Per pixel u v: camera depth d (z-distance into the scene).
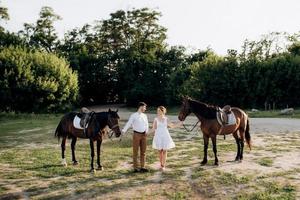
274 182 10.11
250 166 12.05
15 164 13.14
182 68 61.50
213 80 47.06
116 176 11.05
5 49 46.78
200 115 12.20
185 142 18.66
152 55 65.94
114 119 11.56
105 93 69.56
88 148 17.31
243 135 13.15
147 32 73.62
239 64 46.88
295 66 44.34
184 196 9.24
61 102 46.88
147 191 9.61
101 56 69.00
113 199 9.08
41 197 9.33
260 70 45.56
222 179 10.45
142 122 11.40
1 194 9.59
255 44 58.69
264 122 28.11
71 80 47.97
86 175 11.27
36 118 37.53
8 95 42.03
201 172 11.19
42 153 15.51
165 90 60.25
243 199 8.89
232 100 46.88
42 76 44.25
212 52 67.06
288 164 12.35
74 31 76.25
